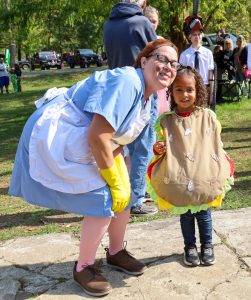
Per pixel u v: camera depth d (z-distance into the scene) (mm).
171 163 3119
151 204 4812
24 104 16656
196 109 3215
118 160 3008
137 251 3656
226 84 12484
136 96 2850
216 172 3131
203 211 3334
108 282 3121
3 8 15727
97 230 3014
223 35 13844
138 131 3018
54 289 3199
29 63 44375
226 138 8258
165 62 2883
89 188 2875
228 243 3711
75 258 3637
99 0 12352
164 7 12344
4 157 8297
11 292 3201
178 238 3846
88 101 2791
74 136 2846
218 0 13242
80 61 39344
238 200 4789
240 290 3064
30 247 3854
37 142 2877
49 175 2902
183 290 3098
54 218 4727
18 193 3111
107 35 4453
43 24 16156
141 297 3047
